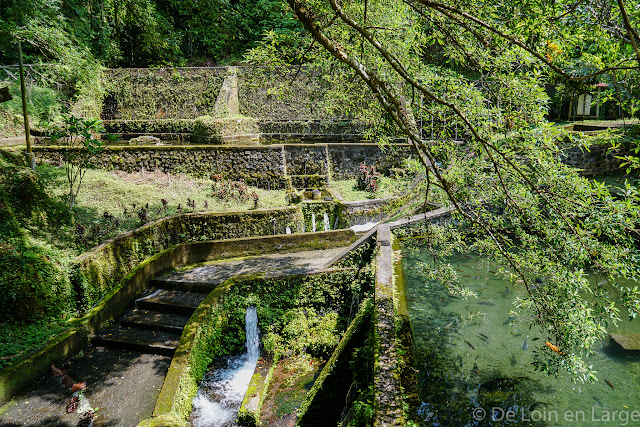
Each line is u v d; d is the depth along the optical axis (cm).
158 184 1437
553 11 422
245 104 2064
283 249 1163
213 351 852
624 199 443
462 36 465
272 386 788
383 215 1466
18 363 682
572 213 469
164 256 1034
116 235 1001
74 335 780
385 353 570
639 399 611
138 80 2128
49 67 1497
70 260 852
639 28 375
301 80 2053
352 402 604
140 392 695
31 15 1473
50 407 650
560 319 513
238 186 1480
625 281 894
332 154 1731
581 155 1366
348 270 961
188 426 671
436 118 563
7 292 763
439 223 1165
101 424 625
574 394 623
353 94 684
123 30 2417
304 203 1473
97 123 1155
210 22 952
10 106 1549
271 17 2631
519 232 560
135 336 829
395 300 732
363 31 330
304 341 888
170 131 1988
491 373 655
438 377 643
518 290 918
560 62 455
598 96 427
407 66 585
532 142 489
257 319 917
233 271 1029
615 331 770
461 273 1001
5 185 946
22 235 851
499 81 478
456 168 553
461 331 766
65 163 1349
